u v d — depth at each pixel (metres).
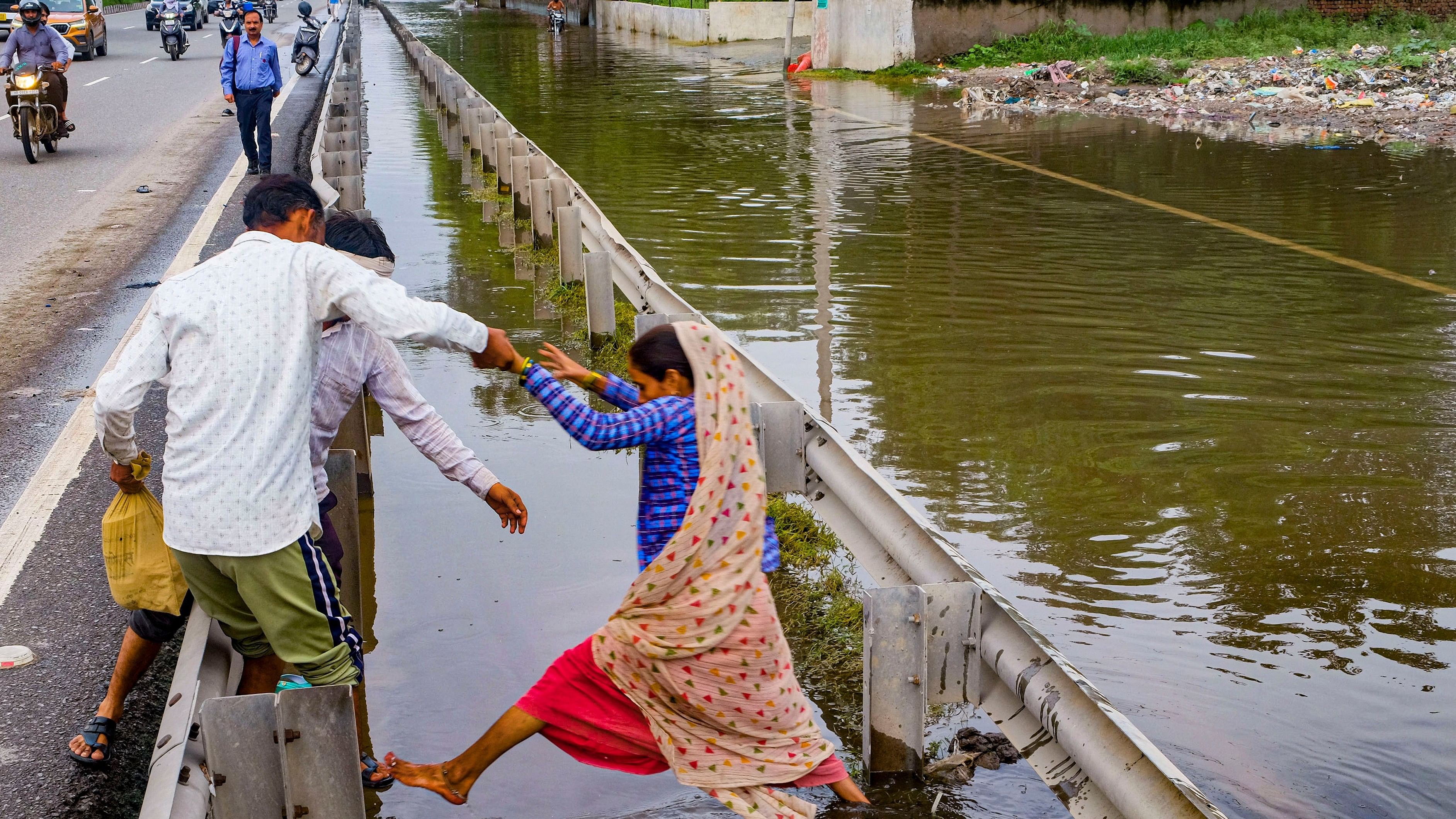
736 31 35.66
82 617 4.41
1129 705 3.96
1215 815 2.53
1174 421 6.62
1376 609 4.62
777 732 3.18
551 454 6.20
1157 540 5.20
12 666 4.05
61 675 4.04
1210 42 26.44
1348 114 20.06
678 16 36.84
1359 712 3.95
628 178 14.57
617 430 3.11
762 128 18.95
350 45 26.91
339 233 3.74
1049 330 8.37
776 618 3.14
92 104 20.34
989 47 27.22
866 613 3.45
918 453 6.18
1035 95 22.86
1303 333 8.29
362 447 5.52
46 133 14.47
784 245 11.02
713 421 3.03
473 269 10.02
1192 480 5.82
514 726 3.22
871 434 6.45
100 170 14.02
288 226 3.25
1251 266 10.21
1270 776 3.59
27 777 3.52
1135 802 2.74
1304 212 12.46
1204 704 3.98
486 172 14.48
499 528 5.32
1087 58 26.12
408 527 5.33
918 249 10.87
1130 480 5.83
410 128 18.58
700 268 10.16
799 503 5.68
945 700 3.55
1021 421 6.63
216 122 18.20
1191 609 4.62
